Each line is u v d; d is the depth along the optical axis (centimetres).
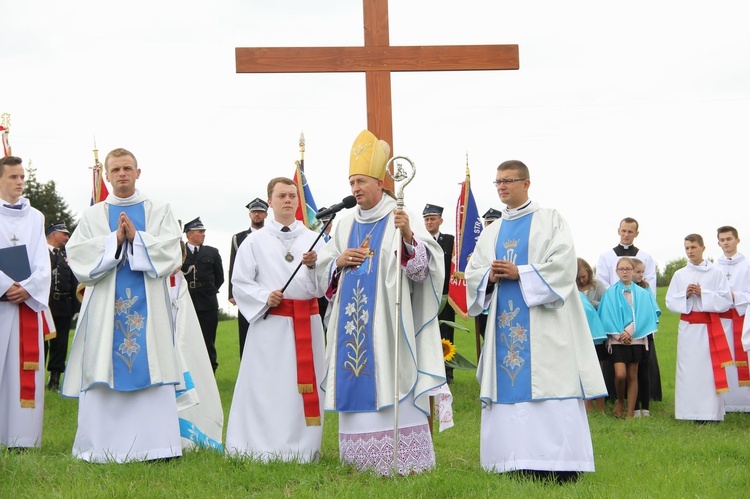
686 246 1176
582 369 703
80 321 752
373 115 816
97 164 1166
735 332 1205
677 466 771
